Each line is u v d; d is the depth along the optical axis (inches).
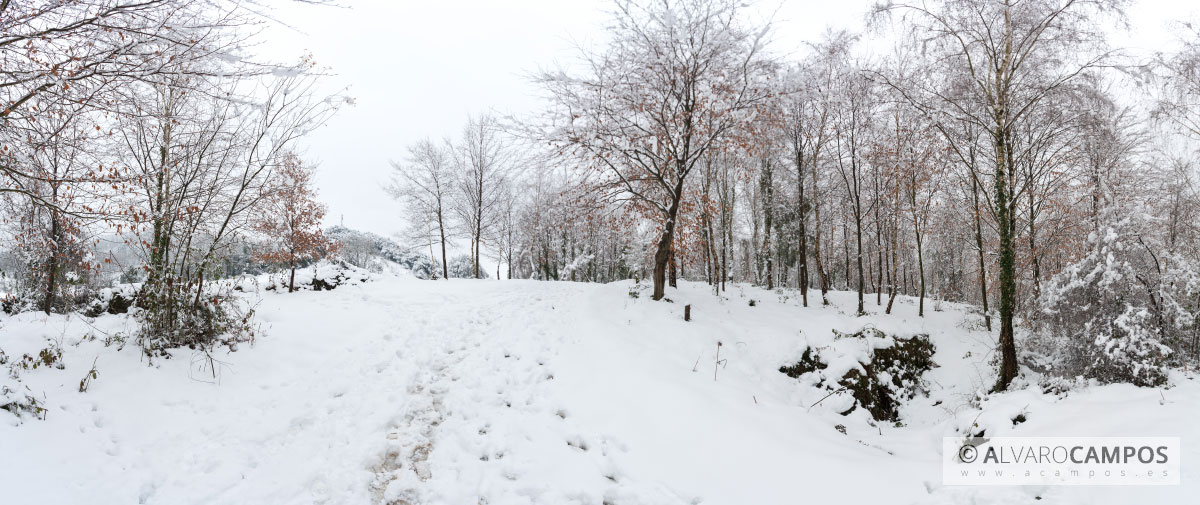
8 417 193.3
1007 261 341.7
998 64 348.8
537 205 978.7
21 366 231.1
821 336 395.2
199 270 302.5
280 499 184.5
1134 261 314.3
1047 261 466.0
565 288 553.3
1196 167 434.6
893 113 491.5
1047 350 378.6
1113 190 337.1
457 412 261.3
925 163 489.1
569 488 199.2
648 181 475.5
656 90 450.0
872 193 565.9
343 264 659.4
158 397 240.1
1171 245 412.2
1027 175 417.7
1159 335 283.0
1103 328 285.0
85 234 280.8
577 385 293.1
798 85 436.5
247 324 337.7
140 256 303.6
